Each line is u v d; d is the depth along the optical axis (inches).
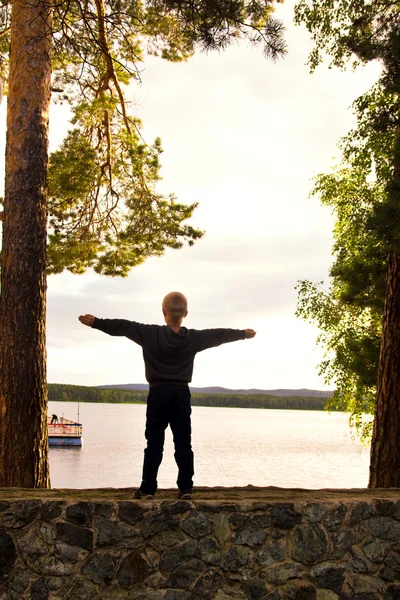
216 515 180.4
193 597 174.7
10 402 307.6
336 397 570.6
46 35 335.6
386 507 191.6
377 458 368.8
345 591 183.0
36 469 307.7
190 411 185.9
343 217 569.6
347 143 517.0
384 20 382.3
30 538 171.3
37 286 322.7
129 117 526.9
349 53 460.4
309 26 480.1
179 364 184.7
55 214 535.5
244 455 3004.4
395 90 349.4
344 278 461.7
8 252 323.3
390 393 370.0
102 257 558.6
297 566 181.6
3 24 400.2
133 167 520.1
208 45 305.0
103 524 174.6
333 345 567.2
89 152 505.4
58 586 169.9
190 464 186.1
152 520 176.7
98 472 1937.7
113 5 397.4
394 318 375.2
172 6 316.2
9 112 341.7
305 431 7465.6
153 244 543.2
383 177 474.6
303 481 1963.6
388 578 186.5
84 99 498.0
